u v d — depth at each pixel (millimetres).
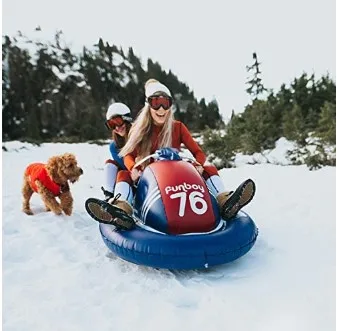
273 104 13695
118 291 3225
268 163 10102
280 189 6473
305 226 4609
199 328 2713
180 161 3990
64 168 4824
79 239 4328
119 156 4656
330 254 3836
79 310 2924
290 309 2924
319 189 6289
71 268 3623
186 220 3482
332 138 9961
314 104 13984
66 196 5023
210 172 4250
